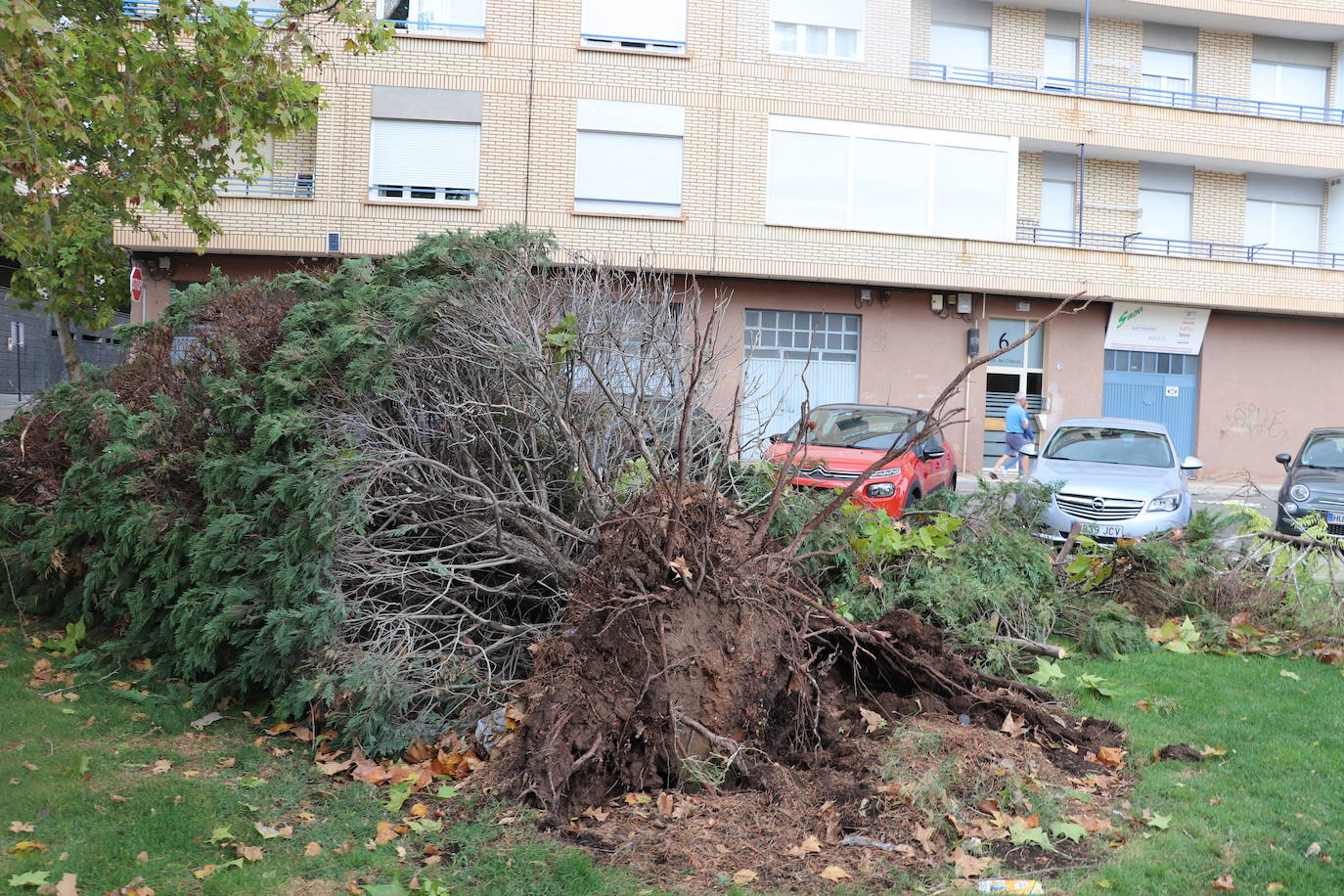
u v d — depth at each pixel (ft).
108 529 21.29
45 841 13.15
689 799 15.10
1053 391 79.10
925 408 76.74
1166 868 13.28
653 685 15.83
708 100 71.26
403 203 67.82
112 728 17.57
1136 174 82.99
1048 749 17.56
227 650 19.19
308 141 68.90
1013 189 76.43
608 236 70.23
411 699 17.19
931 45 79.41
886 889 12.75
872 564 23.95
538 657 16.92
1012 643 22.56
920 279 74.18
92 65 33.24
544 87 69.46
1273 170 84.33
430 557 19.57
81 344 102.89
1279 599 27.02
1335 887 12.76
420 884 12.51
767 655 16.56
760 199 72.13
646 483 20.20
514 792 14.87
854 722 18.28
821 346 75.31
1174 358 82.38
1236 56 84.53
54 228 48.49
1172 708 20.01
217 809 14.35
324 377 19.85
